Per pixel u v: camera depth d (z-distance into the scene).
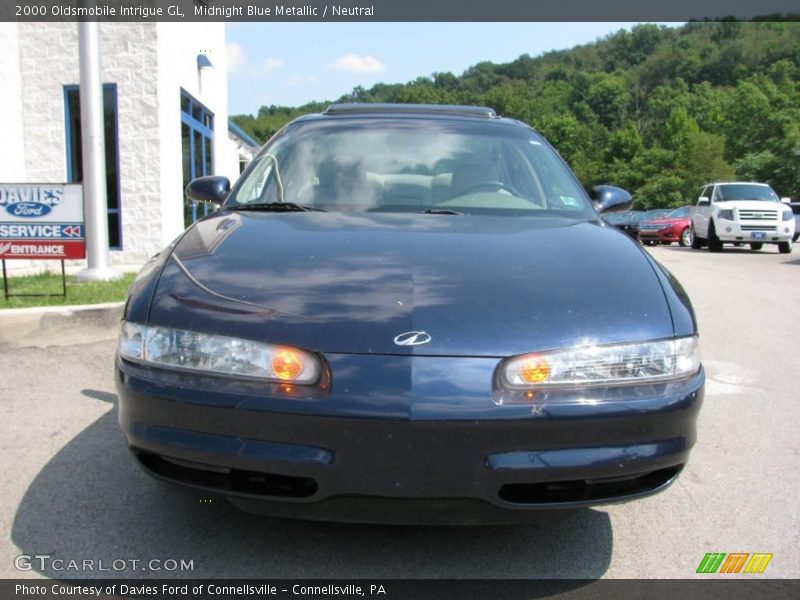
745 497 3.21
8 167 10.27
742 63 149.62
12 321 5.34
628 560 2.65
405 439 2.12
